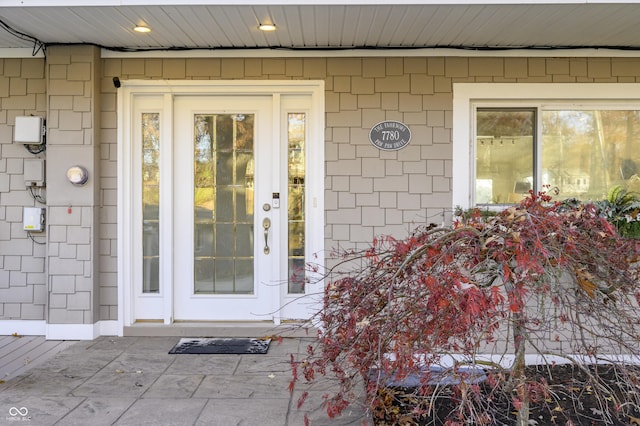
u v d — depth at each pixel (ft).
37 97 15.19
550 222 7.72
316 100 14.93
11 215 15.25
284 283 15.43
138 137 15.47
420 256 7.95
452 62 14.64
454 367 8.07
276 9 11.78
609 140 14.96
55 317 14.70
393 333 7.94
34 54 14.89
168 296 15.37
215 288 15.65
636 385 9.09
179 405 10.50
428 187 14.69
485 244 7.54
